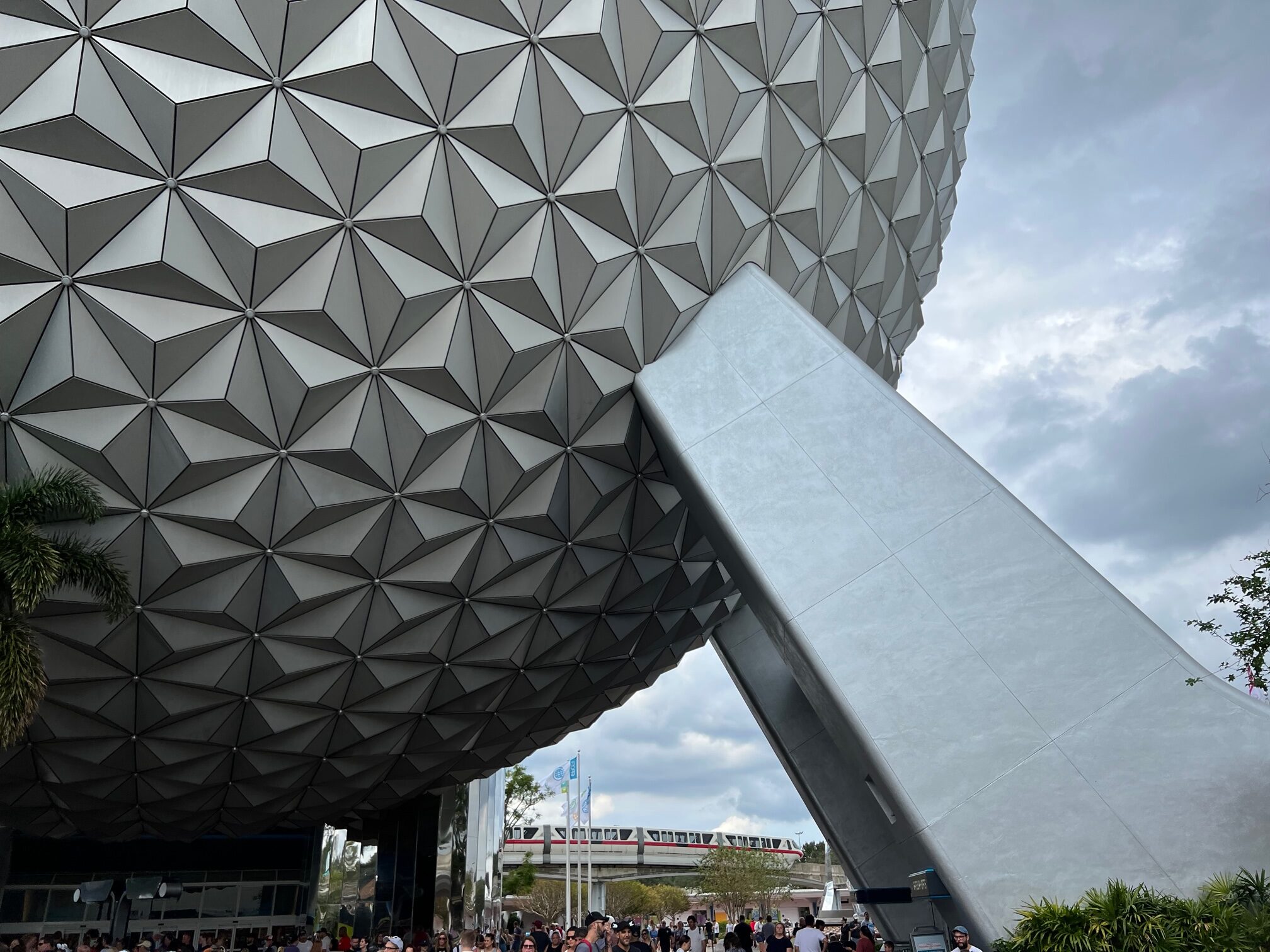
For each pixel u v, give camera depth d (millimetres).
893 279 16516
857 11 13219
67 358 10281
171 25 9336
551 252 11695
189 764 16547
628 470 14484
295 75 9883
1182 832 8477
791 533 10820
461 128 10633
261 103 9891
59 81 9180
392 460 12523
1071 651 9461
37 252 9766
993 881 8570
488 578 14727
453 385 12031
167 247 10008
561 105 11008
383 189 10617
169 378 10836
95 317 10281
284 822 21594
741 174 12609
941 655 9703
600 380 12859
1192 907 7445
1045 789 8875
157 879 26766
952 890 8719
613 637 18250
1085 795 8781
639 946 10133
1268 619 9609
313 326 11047
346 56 9914
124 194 9711
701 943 17656
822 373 11875
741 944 17906
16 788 16266
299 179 10172
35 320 10062
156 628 13086
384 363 11664
